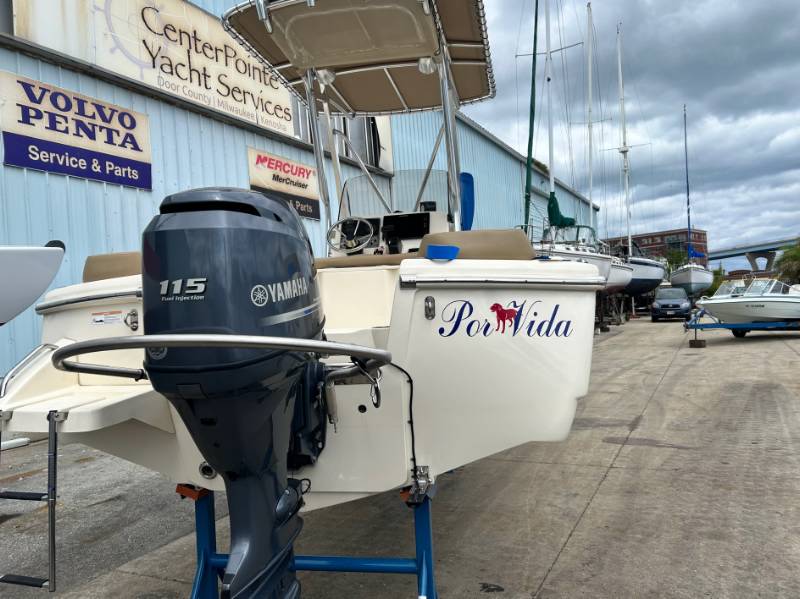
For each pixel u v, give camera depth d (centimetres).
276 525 174
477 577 285
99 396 219
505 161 2011
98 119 728
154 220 160
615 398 716
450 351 207
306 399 198
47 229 666
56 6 684
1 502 414
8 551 337
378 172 1180
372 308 295
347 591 280
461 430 214
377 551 321
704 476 417
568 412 223
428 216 414
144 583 294
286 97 1065
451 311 205
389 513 377
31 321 636
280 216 174
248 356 148
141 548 337
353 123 1127
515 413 218
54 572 181
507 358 213
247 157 973
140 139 784
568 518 354
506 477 435
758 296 1317
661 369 939
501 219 1947
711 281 3272
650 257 2902
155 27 805
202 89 883
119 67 755
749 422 566
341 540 337
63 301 247
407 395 208
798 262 4391
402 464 208
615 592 266
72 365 165
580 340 223
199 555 229
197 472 220
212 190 164
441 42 376
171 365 148
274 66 440
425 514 215
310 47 390
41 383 227
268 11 338
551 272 216
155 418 213
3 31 641
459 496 399
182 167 850
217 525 368
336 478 212
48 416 186
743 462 444
